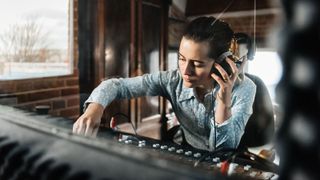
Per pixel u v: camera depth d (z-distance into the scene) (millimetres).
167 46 1483
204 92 918
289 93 202
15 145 397
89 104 1011
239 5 1046
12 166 391
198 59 885
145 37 1618
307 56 193
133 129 1207
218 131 866
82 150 335
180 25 1372
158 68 1520
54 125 439
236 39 877
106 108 1073
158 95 1101
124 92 1079
